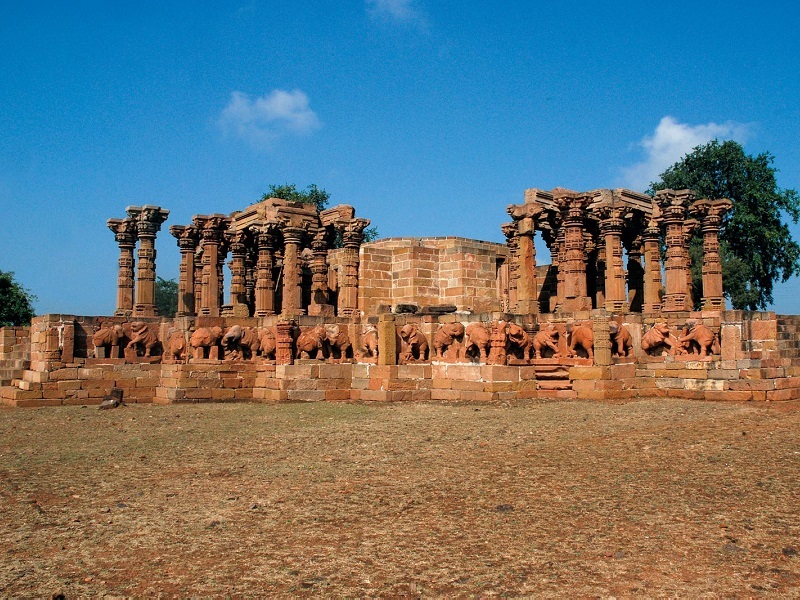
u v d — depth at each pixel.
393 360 28.20
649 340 27.86
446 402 26.89
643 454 15.49
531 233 34.03
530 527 10.87
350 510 11.98
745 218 57.84
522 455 15.77
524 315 28.11
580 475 13.84
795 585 8.61
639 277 43.66
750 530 10.46
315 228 42.31
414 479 13.89
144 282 39.38
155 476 14.67
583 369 26.75
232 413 24.50
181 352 30.42
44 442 19.02
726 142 60.06
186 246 45.09
